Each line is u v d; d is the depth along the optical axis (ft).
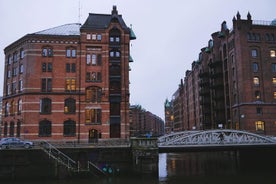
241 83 186.50
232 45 201.87
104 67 159.84
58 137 151.23
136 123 540.52
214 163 171.42
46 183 105.19
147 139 118.73
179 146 122.93
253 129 179.83
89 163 119.03
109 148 121.80
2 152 113.80
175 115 499.51
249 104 181.98
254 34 192.54
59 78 157.07
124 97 158.92
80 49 159.94
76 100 155.74
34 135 150.20
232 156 207.31
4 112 174.91
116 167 120.78
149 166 116.78
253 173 129.80
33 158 115.03
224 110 220.64
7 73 177.47
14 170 113.50
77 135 152.46
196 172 134.62
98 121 155.53
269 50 192.34
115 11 167.43
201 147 130.11
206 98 258.16
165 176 122.42
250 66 187.21
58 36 159.63
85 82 157.48
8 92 173.99
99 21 168.86
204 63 270.05
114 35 163.53
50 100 154.81
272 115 184.14
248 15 194.49
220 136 137.69
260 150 149.38
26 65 156.66
